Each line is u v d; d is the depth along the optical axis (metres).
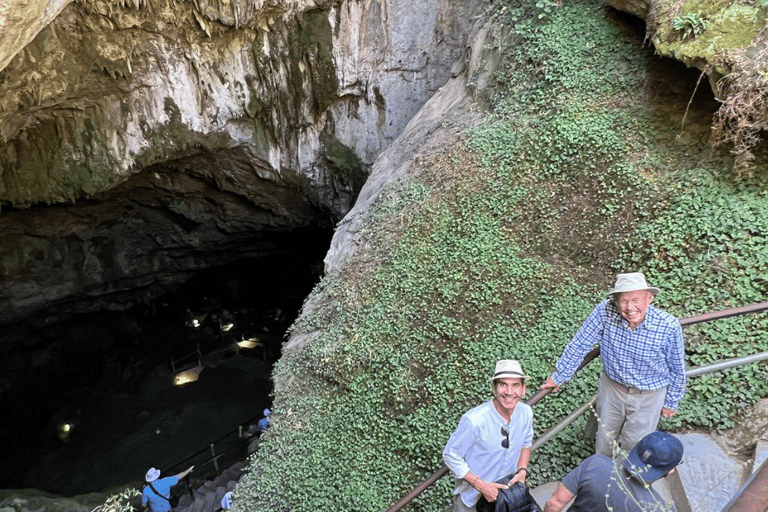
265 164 17.05
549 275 8.17
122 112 14.86
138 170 15.93
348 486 7.56
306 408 8.86
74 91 13.58
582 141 8.85
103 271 21.11
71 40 12.49
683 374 4.39
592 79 9.27
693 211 7.42
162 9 12.98
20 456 18.20
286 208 19.72
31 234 18.52
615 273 7.74
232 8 13.43
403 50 14.92
